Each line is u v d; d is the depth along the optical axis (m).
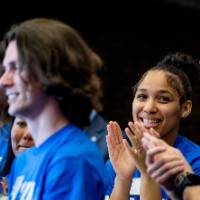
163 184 3.18
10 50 3.09
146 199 4.02
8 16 12.57
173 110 4.93
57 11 13.10
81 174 2.94
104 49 13.56
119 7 13.59
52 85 2.95
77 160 2.96
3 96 5.20
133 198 4.96
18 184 3.33
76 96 3.01
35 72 2.97
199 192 3.16
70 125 3.13
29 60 2.97
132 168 4.30
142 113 4.96
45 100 3.05
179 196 3.21
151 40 13.84
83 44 3.08
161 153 3.12
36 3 12.85
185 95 5.05
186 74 5.49
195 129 12.95
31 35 3.00
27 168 3.30
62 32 3.03
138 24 13.79
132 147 3.97
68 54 2.99
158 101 4.94
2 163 5.24
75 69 3.00
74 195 2.91
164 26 13.89
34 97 3.02
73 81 3.00
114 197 4.31
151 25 13.84
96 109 3.13
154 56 13.83
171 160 3.12
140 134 3.91
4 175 5.20
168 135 5.02
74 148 3.02
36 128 3.19
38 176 3.09
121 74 13.58
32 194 3.10
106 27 13.61
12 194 3.40
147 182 4.03
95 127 7.15
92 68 3.09
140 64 13.73
